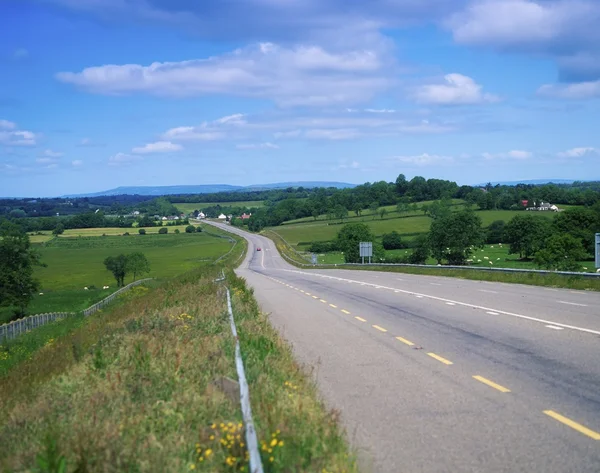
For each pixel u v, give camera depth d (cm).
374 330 1664
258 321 1672
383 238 13825
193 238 18725
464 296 2541
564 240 8025
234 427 635
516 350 1275
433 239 10200
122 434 654
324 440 642
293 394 828
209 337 1259
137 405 773
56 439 638
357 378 1075
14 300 6538
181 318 1617
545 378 1015
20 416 795
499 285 3162
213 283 3180
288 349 1264
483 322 1717
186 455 608
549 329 1532
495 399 900
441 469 629
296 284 4019
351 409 873
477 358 1209
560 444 692
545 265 8094
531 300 2278
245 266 9838
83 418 730
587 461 638
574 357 1174
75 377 981
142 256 9281
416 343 1421
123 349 1166
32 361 1647
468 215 10062
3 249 6606
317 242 15188
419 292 2858
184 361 989
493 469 624
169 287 3647
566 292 2636
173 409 738
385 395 948
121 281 9238
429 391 963
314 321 1908
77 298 7431
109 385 870
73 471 568
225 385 824
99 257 13725
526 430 747
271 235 18550
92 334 1877
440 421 799
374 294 2873
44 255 14375
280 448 598
